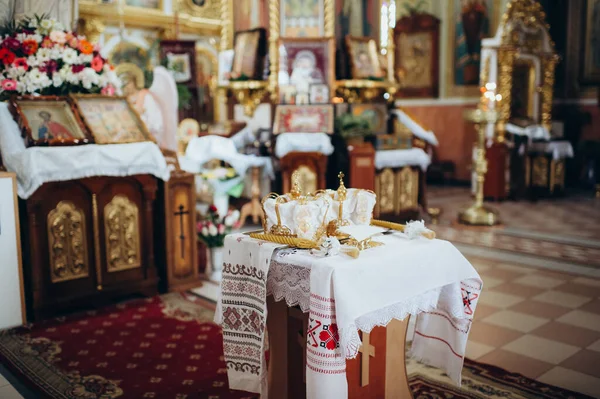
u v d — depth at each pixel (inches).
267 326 117.8
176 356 152.7
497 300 197.2
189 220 212.2
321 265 99.3
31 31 201.0
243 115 338.3
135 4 350.6
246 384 117.8
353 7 327.0
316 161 298.8
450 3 498.0
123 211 197.6
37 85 193.5
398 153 324.2
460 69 499.8
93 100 200.8
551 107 446.9
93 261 192.2
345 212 123.5
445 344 127.4
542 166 425.7
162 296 204.7
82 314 185.8
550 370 143.4
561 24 489.4
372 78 318.0
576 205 399.5
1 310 172.6
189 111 353.1
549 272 231.6
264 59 325.7
